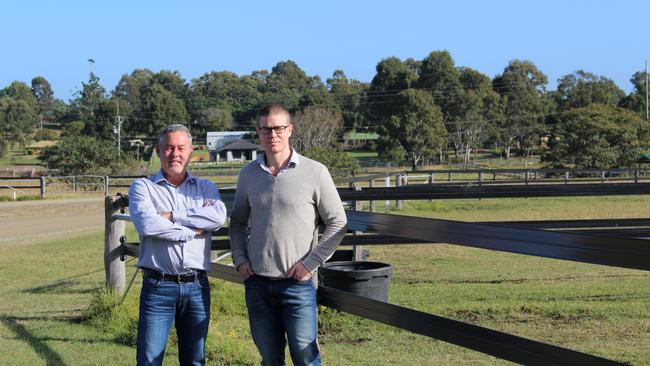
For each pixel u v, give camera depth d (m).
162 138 4.11
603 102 106.50
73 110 134.50
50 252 12.91
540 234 3.14
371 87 116.19
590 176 38.12
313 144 84.62
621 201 22.61
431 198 7.30
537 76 121.31
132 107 120.19
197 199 4.13
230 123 129.75
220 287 8.14
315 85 166.38
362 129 109.19
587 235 2.93
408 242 7.71
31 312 7.39
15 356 5.56
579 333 6.11
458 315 6.92
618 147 53.47
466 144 90.88
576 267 10.32
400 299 7.77
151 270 4.02
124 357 5.53
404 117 79.38
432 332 3.65
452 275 9.78
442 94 98.19
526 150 93.56
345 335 6.29
